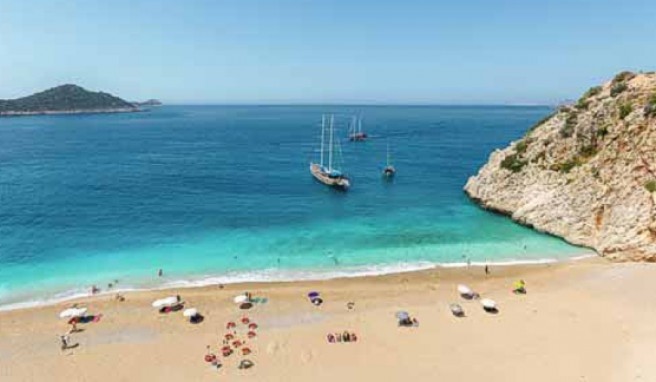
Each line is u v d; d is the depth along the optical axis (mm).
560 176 54062
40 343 29406
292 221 57344
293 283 39125
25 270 41406
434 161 106688
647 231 42000
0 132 177625
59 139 151875
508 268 42250
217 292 37125
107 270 41531
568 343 28734
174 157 111375
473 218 58625
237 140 155375
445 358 27422
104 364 27094
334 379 25438
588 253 45562
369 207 64375
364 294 36969
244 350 28297
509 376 25281
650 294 34344
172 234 51719
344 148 132625
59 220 56281
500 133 183000
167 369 26578
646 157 45219
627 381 23969
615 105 51844
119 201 65812
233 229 53844
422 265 43219
